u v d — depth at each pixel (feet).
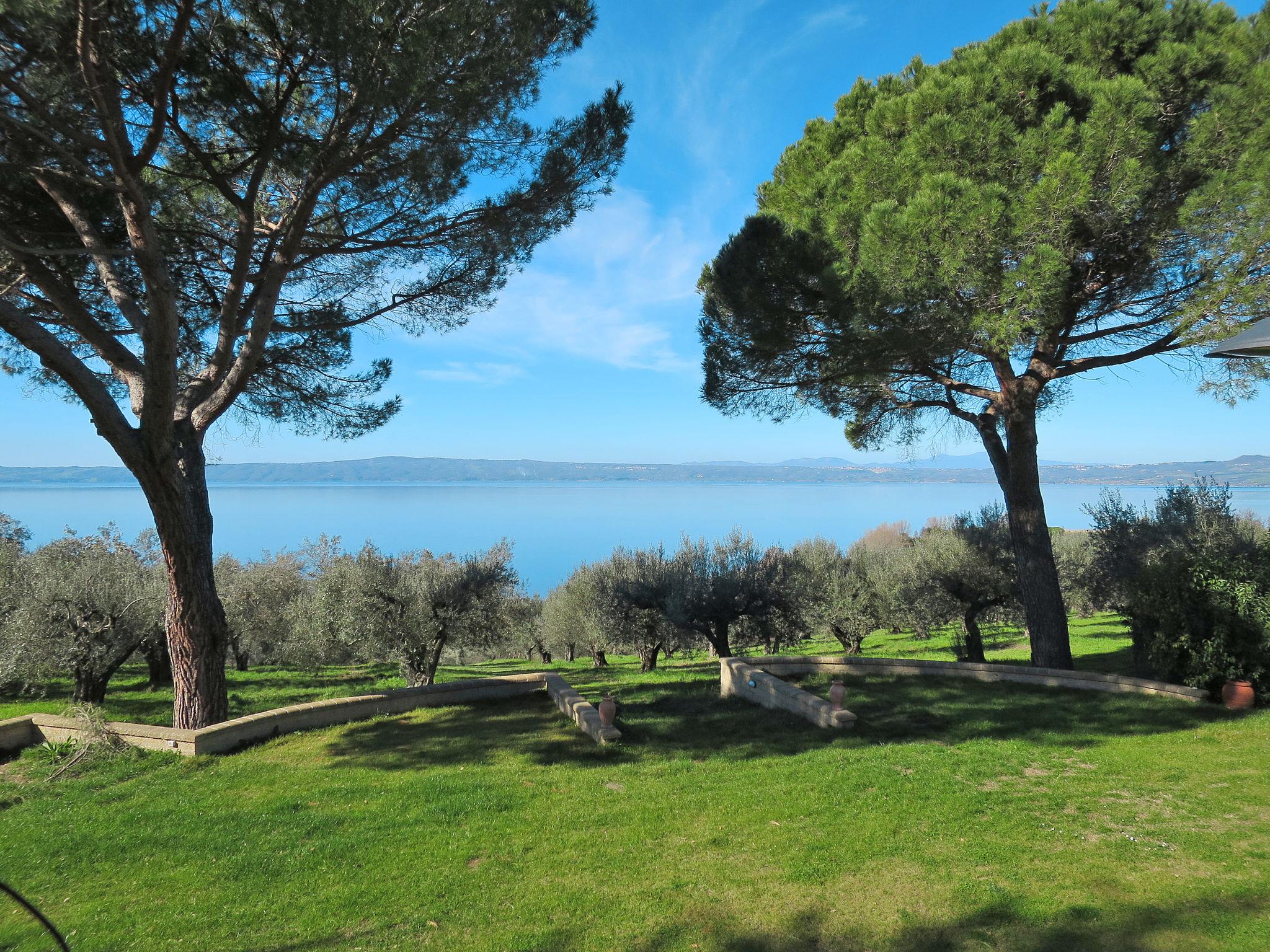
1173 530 51.88
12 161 23.80
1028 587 44.57
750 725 35.09
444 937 15.37
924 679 44.16
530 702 41.86
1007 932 14.67
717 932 15.29
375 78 25.20
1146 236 34.63
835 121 44.68
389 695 39.04
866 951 14.32
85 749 28.89
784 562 72.28
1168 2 37.63
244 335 37.76
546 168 34.55
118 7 22.77
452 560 66.08
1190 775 24.06
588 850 19.81
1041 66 36.04
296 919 16.21
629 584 73.82
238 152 29.14
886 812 21.83
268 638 77.36
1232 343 13.09
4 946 15.02
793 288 38.47
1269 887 15.87
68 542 54.75
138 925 15.97
